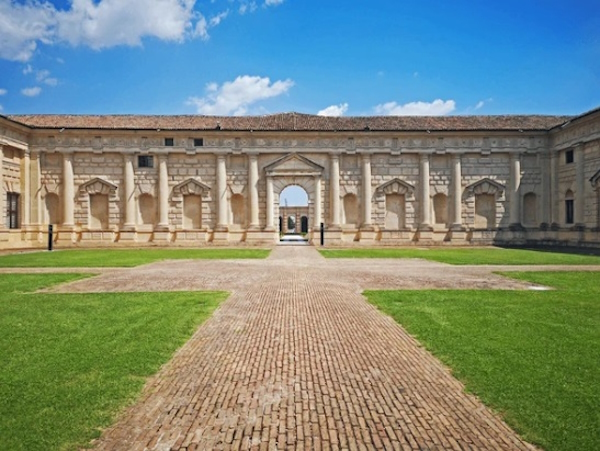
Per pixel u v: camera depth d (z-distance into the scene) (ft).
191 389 23.18
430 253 111.04
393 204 153.69
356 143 151.23
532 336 31.89
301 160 150.30
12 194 138.41
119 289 53.93
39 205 145.28
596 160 129.39
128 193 147.64
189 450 17.19
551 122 157.58
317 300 47.09
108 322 36.47
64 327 34.76
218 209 149.79
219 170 149.69
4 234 133.08
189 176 150.51
